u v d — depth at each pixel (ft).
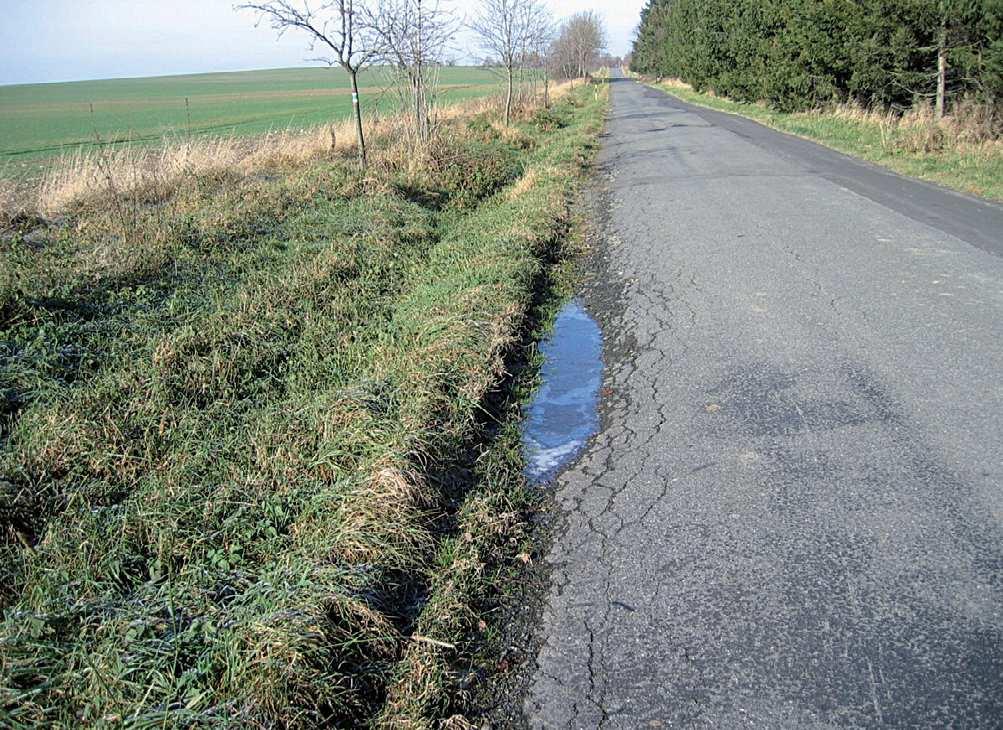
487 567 11.24
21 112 162.09
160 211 32.65
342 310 22.22
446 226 34.09
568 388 17.60
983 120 45.88
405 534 11.37
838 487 12.07
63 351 17.66
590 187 43.29
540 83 140.56
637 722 8.25
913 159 43.27
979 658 8.61
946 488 11.76
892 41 54.24
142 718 8.03
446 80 216.33
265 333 19.86
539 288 25.00
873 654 8.81
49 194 36.32
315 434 14.55
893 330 18.16
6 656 9.06
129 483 13.42
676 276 24.54
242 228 28.66
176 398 16.25
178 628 9.55
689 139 62.44
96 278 22.16
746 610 9.71
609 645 9.44
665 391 16.44
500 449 14.83
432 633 9.83
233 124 109.60
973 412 13.96
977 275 21.77
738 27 107.45
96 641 9.44
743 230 29.45
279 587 10.07
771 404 15.10
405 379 16.71
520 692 8.91
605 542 11.51
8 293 19.19
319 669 8.85
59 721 8.33
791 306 20.53
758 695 8.42
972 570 9.99
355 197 35.68
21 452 13.75
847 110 66.39
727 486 12.47
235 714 8.07
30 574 10.93
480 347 18.38
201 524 11.78
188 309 21.42
